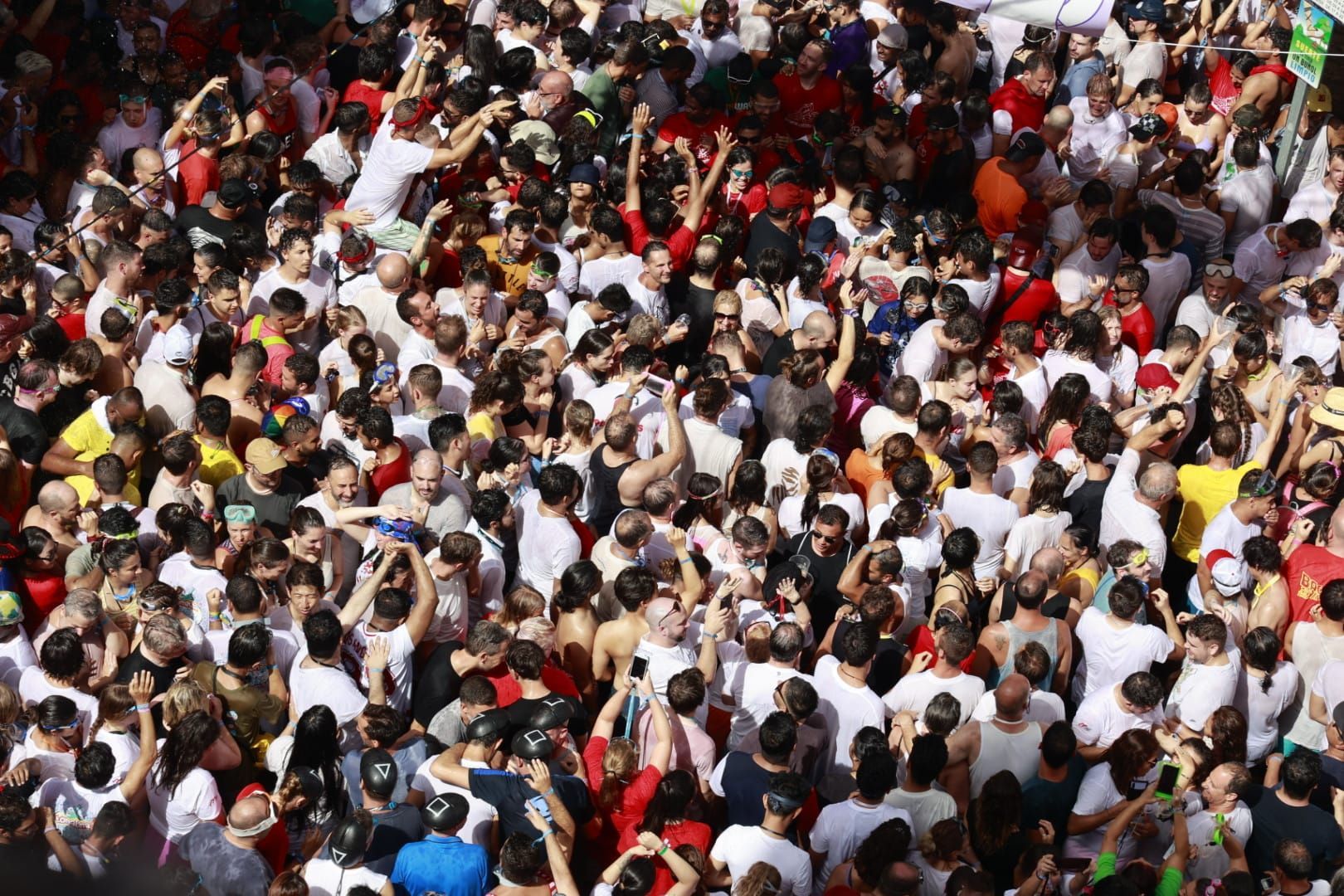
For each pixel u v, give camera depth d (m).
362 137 31.23
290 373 24.30
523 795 18.58
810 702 19.41
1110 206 30.62
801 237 31.39
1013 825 18.94
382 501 22.77
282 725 19.84
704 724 20.19
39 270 26.92
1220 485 25.47
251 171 29.11
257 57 33.34
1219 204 33.03
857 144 32.78
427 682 20.42
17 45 31.23
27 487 23.33
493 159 30.45
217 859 17.30
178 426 24.22
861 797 18.80
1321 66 31.58
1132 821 19.47
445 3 33.91
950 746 20.03
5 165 29.58
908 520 22.69
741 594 21.98
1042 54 33.59
